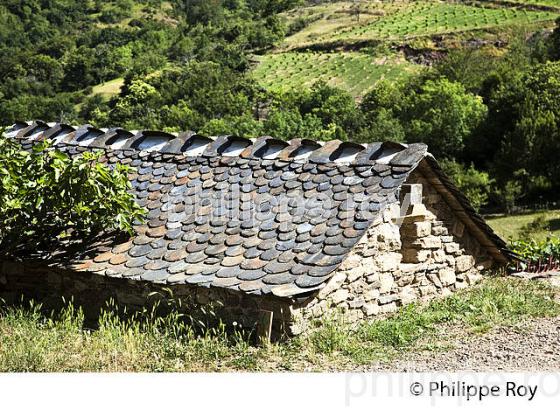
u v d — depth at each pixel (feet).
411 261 27.07
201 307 22.68
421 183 27.14
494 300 26.43
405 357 19.84
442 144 153.69
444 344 21.07
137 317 24.04
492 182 119.14
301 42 355.97
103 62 317.42
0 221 25.26
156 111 229.45
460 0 385.70
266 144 27.53
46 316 25.13
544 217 98.84
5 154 25.13
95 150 30.53
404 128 168.55
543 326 22.79
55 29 390.21
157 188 27.55
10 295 26.71
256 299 21.70
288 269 21.89
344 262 23.09
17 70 307.58
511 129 143.74
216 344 20.72
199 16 445.37
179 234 25.04
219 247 23.81
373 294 24.48
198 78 254.88
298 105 230.68
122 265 24.40
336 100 213.87
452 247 28.89
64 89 308.60
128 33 391.45
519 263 31.78
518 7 354.74
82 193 24.76
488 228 29.22
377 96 212.23
